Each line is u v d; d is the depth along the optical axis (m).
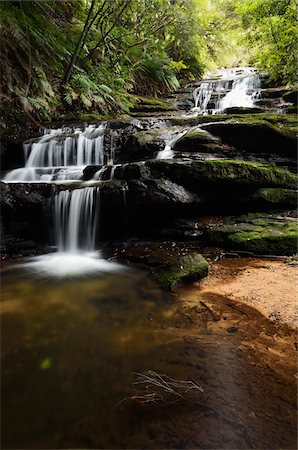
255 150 6.26
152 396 2.02
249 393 2.00
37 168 6.71
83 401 2.01
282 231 4.66
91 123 8.21
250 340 2.58
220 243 4.76
